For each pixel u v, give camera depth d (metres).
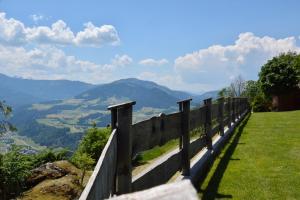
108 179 3.29
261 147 12.37
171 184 1.40
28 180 8.16
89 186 2.20
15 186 7.50
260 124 21.12
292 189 7.24
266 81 55.97
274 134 16.00
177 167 6.67
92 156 10.62
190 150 7.78
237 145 12.94
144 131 4.91
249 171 8.75
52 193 7.73
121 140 4.25
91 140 10.77
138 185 4.57
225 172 8.66
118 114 4.27
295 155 10.82
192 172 7.30
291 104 55.09
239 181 7.82
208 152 9.72
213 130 11.47
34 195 7.61
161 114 5.75
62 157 10.11
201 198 6.66
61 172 8.58
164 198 1.33
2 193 7.32
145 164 8.64
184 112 7.09
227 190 7.15
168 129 6.15
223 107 13.86
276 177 8.19
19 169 7.49
